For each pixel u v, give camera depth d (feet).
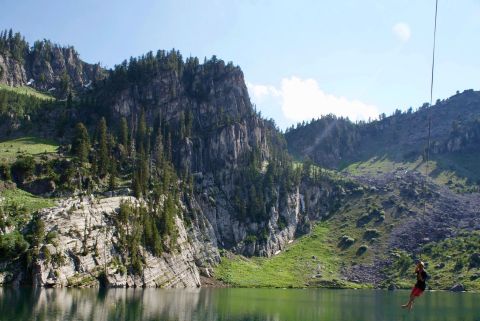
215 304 422.82
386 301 517.14
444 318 387.75
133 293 471.21
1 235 466.70
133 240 574.97
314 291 655.35
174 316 329.11
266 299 499.51
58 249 490.90
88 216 553.23
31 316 287.48
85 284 496.23
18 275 461.37
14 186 596.29
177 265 641.81
